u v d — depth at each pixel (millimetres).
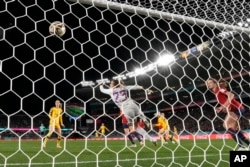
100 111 58094
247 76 24625
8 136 44375
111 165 7359
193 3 8812
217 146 15078
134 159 8641
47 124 47594
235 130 9031
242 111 9320
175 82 43219
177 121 40969
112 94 11570
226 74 25031
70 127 34562
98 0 5684
